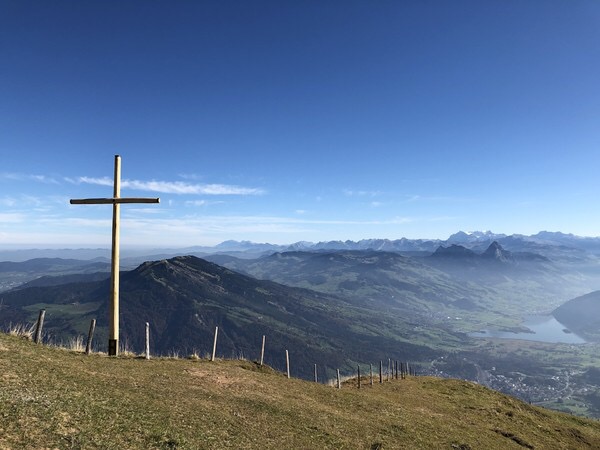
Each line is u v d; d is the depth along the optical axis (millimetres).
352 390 37406
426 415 34312
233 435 18188
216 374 28281
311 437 21219
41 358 20781
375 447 22578
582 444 41562
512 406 48594
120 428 15109
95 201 28688
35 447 12086
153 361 28641
